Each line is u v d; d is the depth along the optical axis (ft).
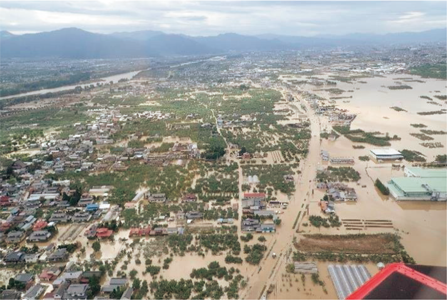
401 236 395.34
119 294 308.19
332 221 426.51
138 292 314.96
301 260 354.54
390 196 494.59
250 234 401.49
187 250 378.12
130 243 396.16
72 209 479.41
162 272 344.08
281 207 465.47
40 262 366.84
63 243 399.65
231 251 374.22
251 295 309.63
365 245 377.50
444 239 387.14
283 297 305.73
